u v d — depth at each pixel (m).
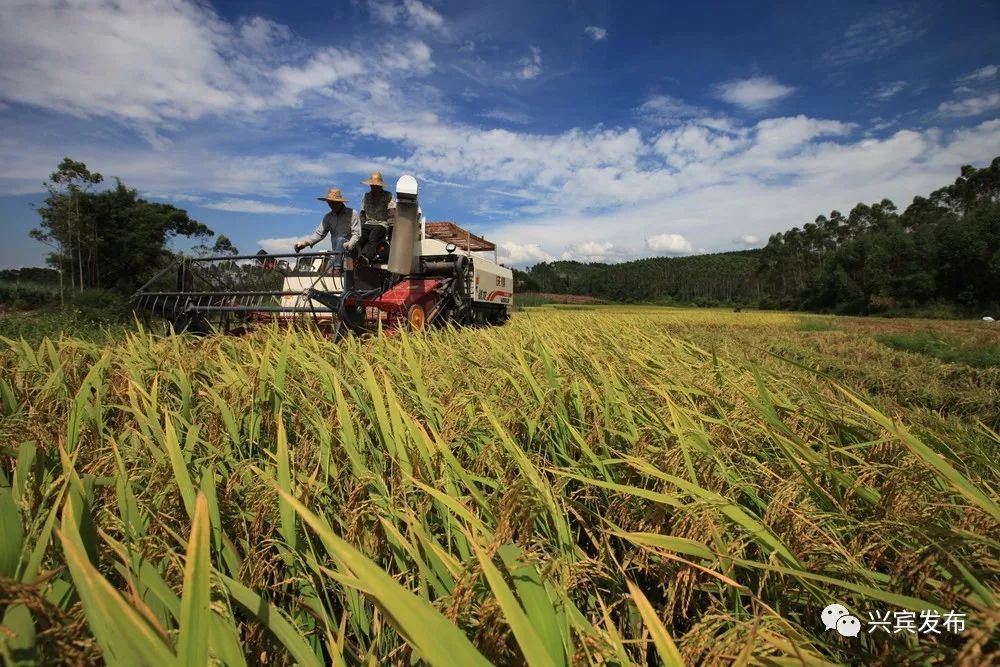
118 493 1.43
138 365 3.57
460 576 1.15
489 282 12.42
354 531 1.53
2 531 1.03
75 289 26.72
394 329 7.98
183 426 2.53
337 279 8.04
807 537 1.42
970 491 1.22
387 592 0.75
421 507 1.64
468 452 2.22
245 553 1.59
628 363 3.91
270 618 1.11
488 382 3.14
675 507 1.58
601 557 1.59
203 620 0.80
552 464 2.28
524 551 1.22
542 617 0.98
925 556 1.14
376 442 2.50
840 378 6.63
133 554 1.26
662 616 1.52
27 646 0.81
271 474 1.88
